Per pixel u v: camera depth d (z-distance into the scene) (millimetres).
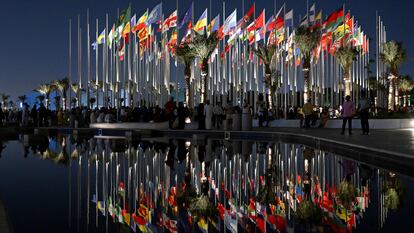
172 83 66500
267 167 10773
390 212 5637
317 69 55125
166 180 8891
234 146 17922
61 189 7723
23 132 31484
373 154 11320
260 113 36062
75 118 38062
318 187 7781
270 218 5559
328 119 31438
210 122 26859
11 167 10992
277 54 48375
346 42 46531
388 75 51469
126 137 24062
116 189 7809
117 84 43625
